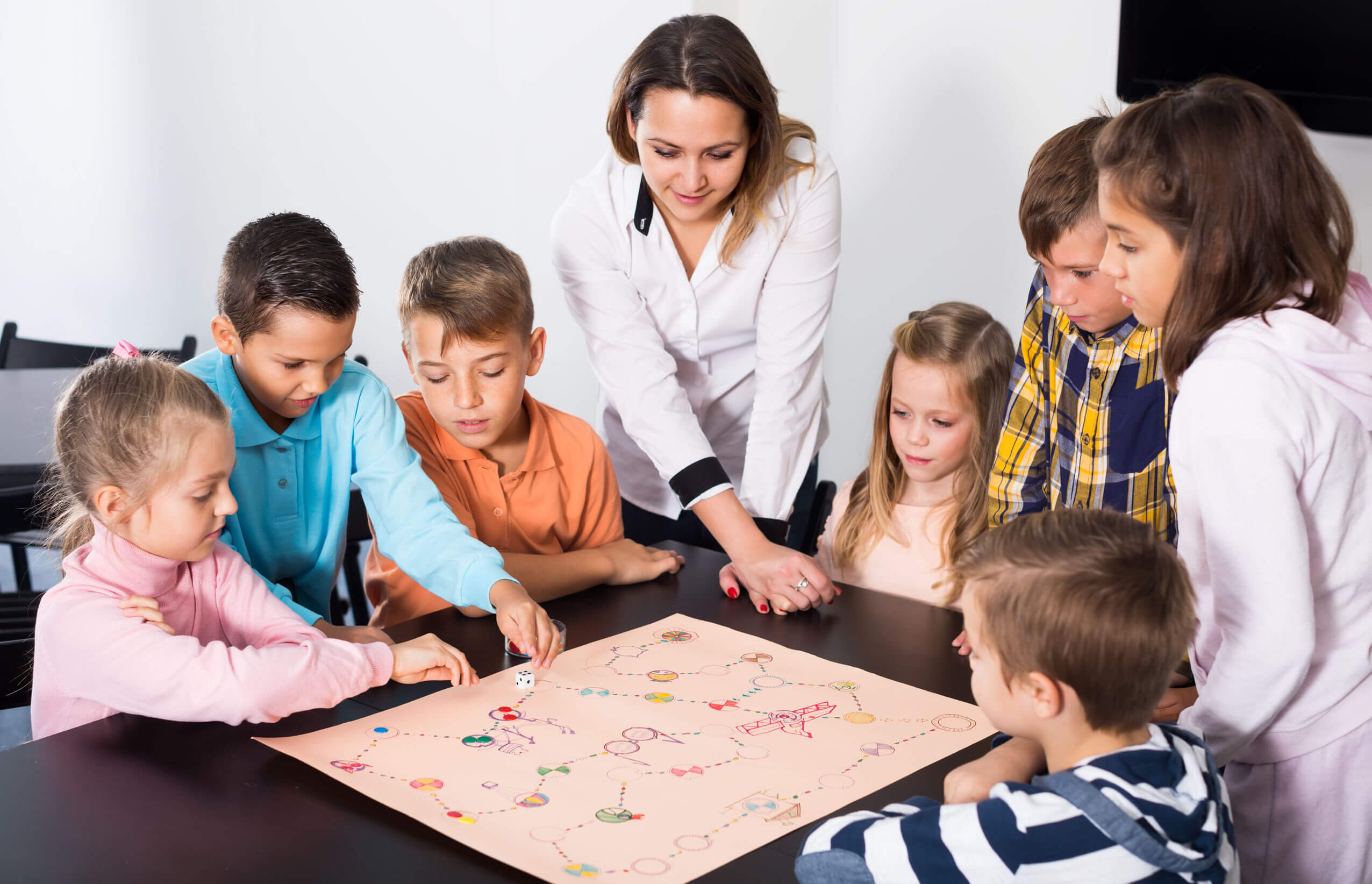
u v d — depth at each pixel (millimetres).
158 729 960
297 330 1163
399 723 977
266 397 1240
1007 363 1602
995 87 2508
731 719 990
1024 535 779
